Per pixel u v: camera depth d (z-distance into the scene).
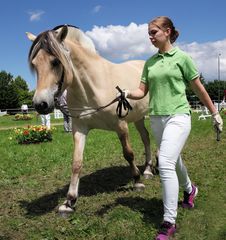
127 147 5.28
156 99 3.97
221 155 8.35
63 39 4.26
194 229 4.02
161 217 4.42
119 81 5.19
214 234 3.90
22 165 8.38
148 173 6.46
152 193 5.43
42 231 4.21
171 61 3.87
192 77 3.89
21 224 4.46
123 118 5.08
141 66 6.65
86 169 7.55
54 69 4.12
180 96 3.90
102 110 4.82
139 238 3.86
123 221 4.31
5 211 5.05
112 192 5.64
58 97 4.25
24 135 12.97
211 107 4.02
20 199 5.59
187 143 10.62
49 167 8.02
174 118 3.87
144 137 6.76
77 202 5.17
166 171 3.75
